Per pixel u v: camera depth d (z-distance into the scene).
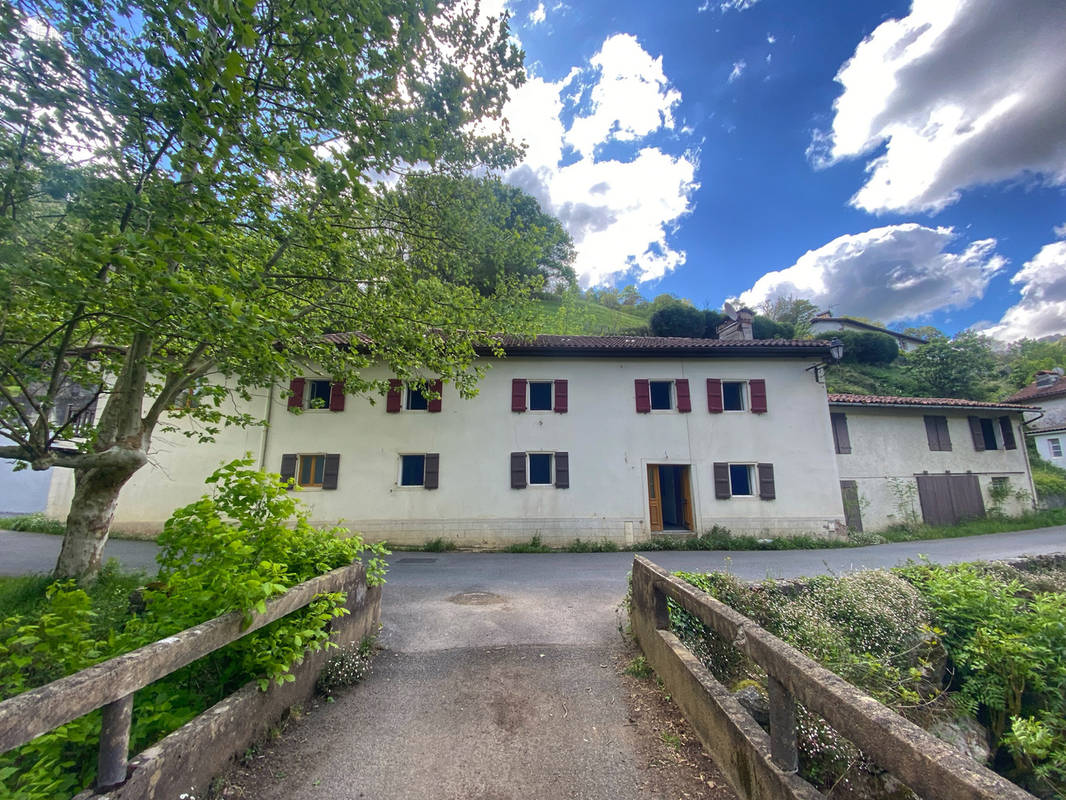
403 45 4.33
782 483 12.13
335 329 7.56
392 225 6.91
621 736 3.04
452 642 4.68
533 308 9.77
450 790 2.54
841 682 1.87
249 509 3.79
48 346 5.39
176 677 2.73
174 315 4.32
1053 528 14.00
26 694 1.48
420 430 12.23
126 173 4.17
